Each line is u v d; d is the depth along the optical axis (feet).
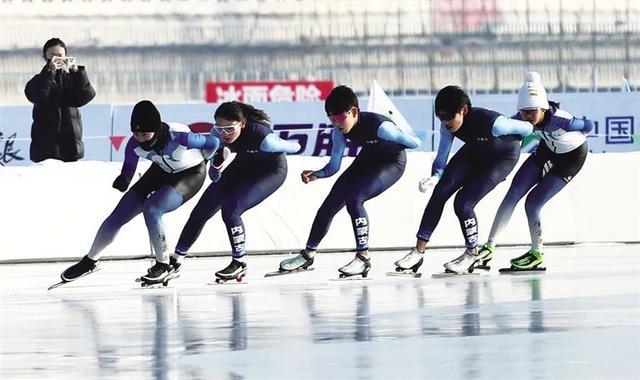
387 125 97.04
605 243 131.85
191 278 99.30
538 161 101.30
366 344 59.52
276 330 65.62
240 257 95.50
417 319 69.36
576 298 79.15
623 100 182.50
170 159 90.89
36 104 123.75
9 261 117.70
